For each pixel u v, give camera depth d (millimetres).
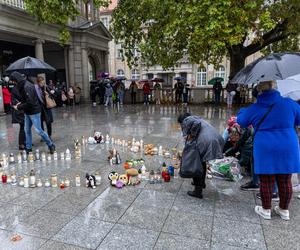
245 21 8516
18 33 14641
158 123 10547
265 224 3277
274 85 3342
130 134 8445
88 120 11594
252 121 3297
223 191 4211
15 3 14477
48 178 4777
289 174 3252
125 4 13375
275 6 11211
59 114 13859
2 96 13352
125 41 14727
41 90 7086
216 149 3658
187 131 3793
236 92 17703
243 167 4949
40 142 7461
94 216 3465
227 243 2918
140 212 3562
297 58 3189
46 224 3281
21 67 6480
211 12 7902
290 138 3154
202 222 3322
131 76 41656
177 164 5090
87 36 20531
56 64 21375
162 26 11500
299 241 2951
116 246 2871
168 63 14016
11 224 3285
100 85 19469
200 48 10328
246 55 14961
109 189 4289
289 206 3709
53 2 9281
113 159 5523
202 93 19750
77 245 2889
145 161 5652
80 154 6070
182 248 2836
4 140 7824
